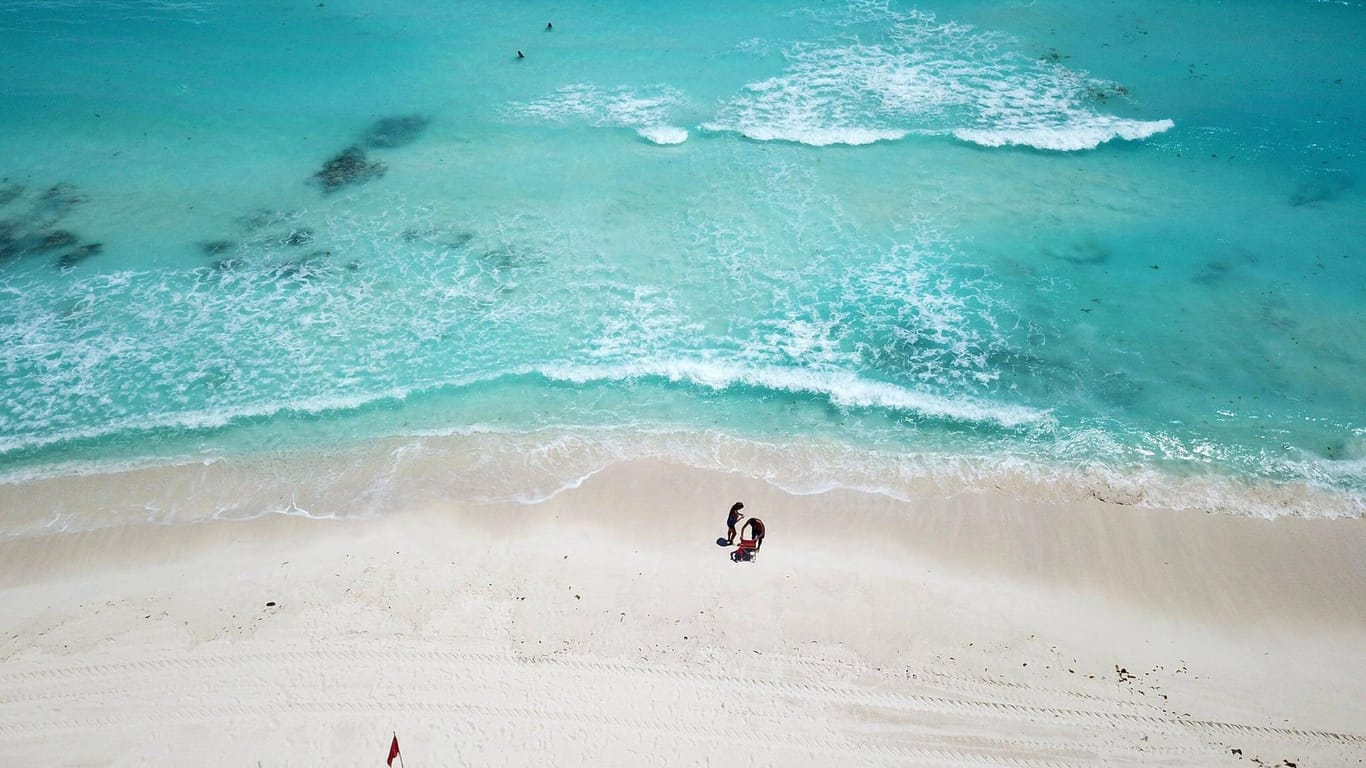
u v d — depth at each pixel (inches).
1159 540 621.3
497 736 518.0
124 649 562.3
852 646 562.9
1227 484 656.4
